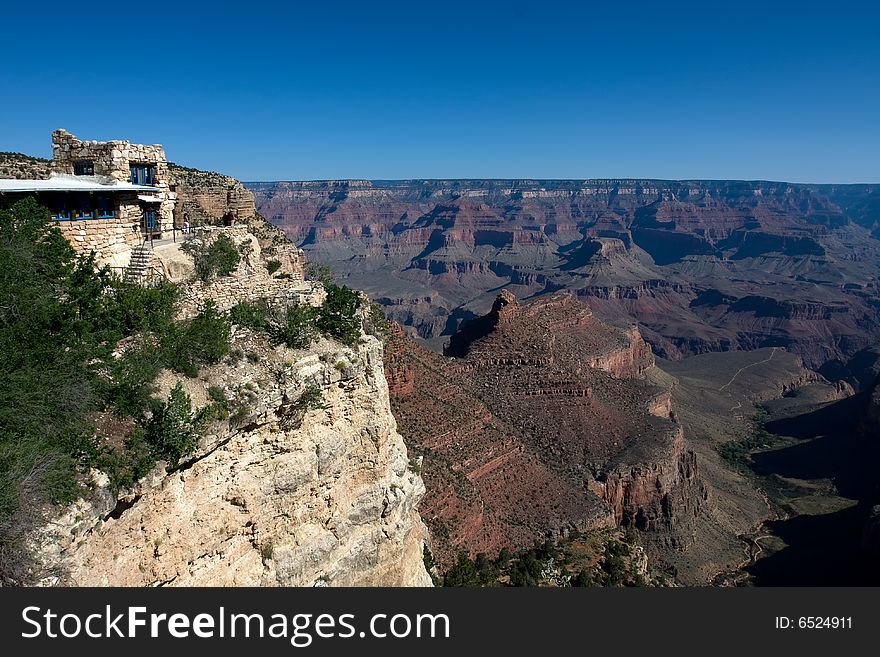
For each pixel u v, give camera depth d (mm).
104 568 17438
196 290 31062
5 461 15625
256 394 22078
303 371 24156
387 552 28141
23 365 18344
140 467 18094
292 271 48562
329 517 25766
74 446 17234
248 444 22312
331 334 26891
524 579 54719
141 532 18688
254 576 22719
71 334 20500
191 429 19578
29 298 20406
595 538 71000
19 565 14922
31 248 22672
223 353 22594
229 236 35781
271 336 24844
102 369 19812
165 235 34219
